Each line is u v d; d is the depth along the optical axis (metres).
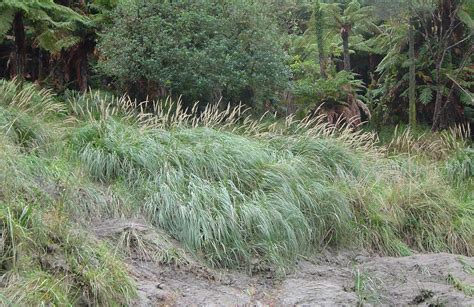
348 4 18.92
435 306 6.00
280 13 13.66
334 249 7.65
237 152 7.90
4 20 10.27
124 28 11.23
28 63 13.35
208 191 7.05
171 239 6.68
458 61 16.27
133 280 5.60
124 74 11.11
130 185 7.27
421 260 7.24
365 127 15.62
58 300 4.69
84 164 7.39
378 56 21.98
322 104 14.21
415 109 15.56
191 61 10.86
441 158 11.93
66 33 11.96
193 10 11.34
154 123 9.08
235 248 6.68
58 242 5.45
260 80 11.47
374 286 6.45
